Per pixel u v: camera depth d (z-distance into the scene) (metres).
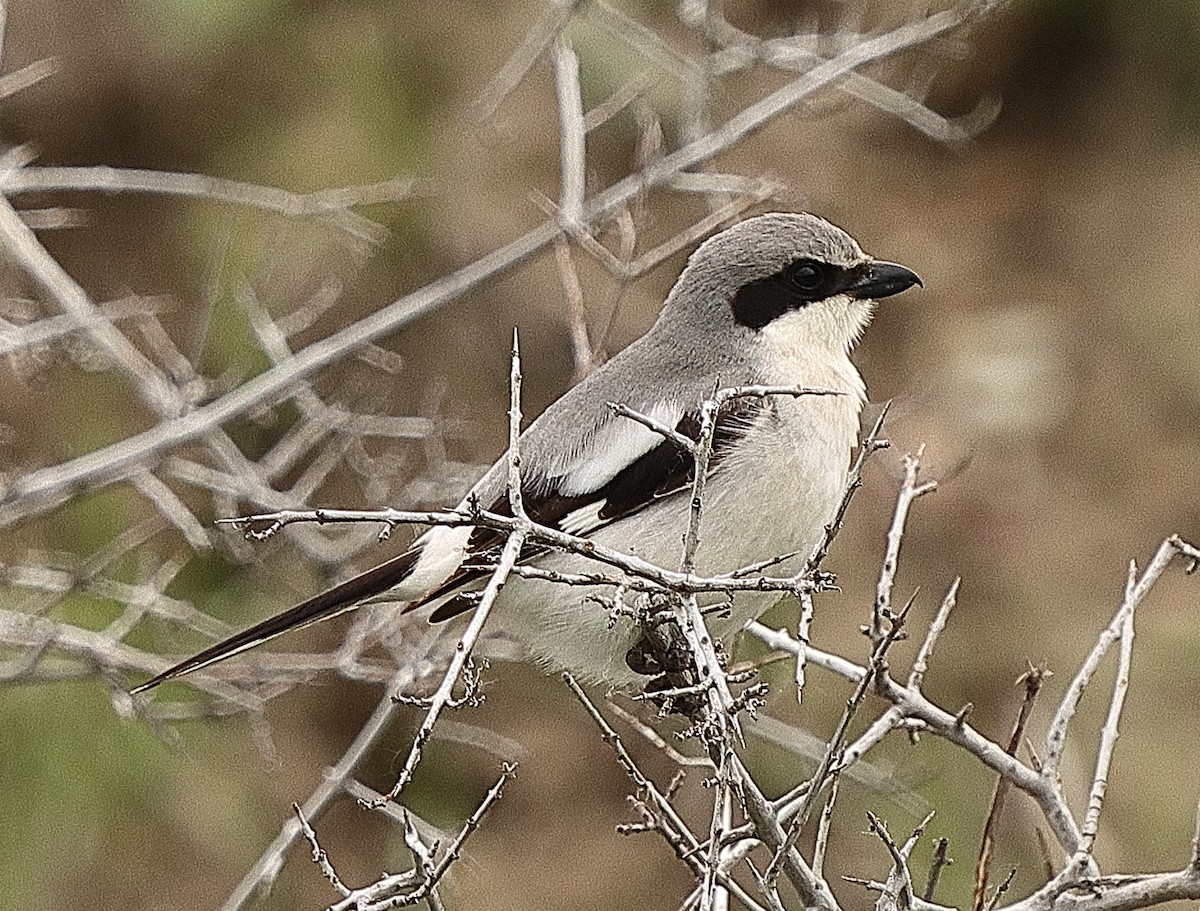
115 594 9.88
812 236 8.89
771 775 10.98
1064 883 6.14
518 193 13.55
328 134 13.76
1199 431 14.10
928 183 15.89
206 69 14.09
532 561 8.47
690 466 8.43
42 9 14.12
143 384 9.99
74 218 13.30
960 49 11.90
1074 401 14.49
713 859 5.65
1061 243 15.61
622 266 9.59
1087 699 11.88
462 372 13.24
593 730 12.44
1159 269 15.31
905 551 12.52
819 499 8.56
